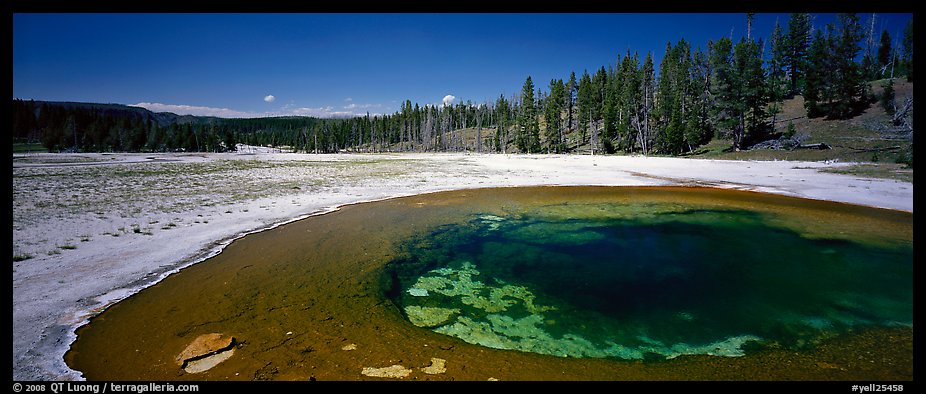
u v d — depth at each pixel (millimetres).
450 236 13758
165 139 97062
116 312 7602
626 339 6957
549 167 39469
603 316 7867
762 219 15992
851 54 44125
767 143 43375
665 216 16844
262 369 5750
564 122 91688
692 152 49656
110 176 31500
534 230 14633
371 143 117188
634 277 9969
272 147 135250
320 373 5660
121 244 11891
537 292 9070
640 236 13758
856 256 11289
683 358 6324
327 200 20406
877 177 24438
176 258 10883
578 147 69625
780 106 52812
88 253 10961
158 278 9430
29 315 7320
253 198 20547
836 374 5781
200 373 5633
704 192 22766
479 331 7215
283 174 34156
